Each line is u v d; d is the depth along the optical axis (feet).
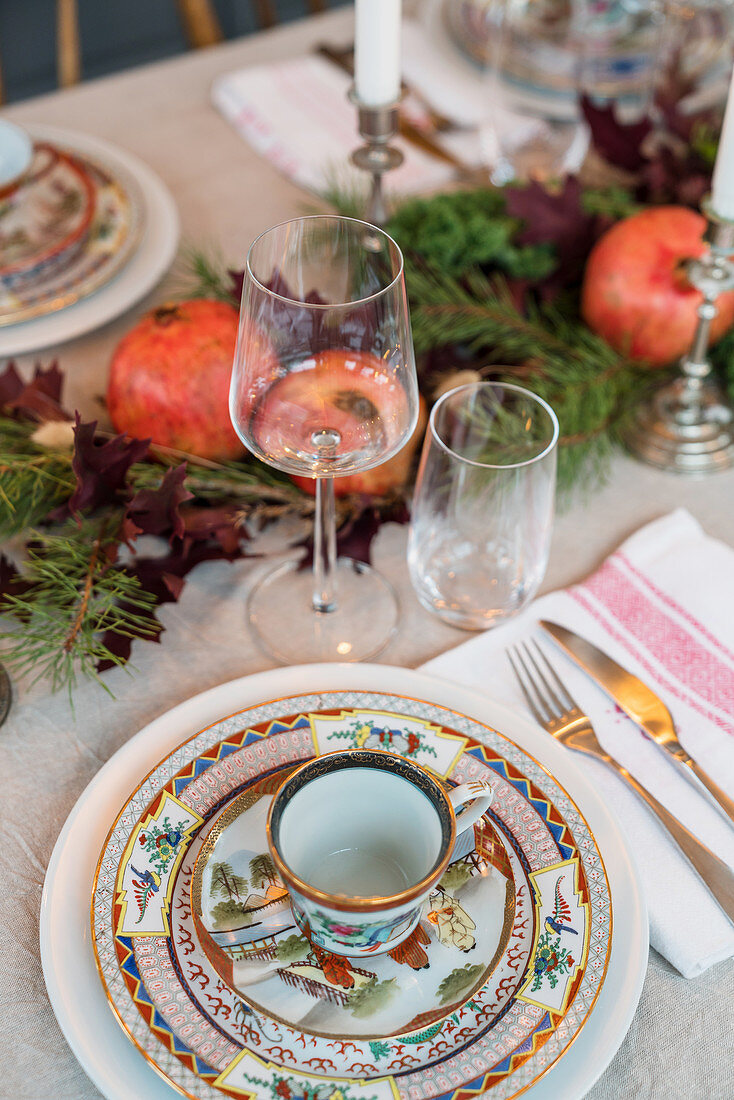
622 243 2.60
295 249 1.88
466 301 2.69
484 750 1.79
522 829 1.67
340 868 1.57
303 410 1.80
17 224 3.05
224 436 2.31
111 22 7.13
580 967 1.49
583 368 2.65
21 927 1.68
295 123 3.71
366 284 1.93
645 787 1.86
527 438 2.15
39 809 1.86
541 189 2.79
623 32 3.54
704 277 2.37
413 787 1.49
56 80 7.20
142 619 2.11
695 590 2.25
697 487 2.61
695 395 2.67
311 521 2.39
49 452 2.29
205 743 1.78
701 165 3.10
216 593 2.30
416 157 3.55
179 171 3.59
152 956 1.49
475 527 2.16
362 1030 1.42
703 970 1.63
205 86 4.03
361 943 1.45
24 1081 1.50
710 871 1.71
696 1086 1.52
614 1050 1.44
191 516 2.23
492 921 1.55
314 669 1.98
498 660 2.11
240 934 1.51
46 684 2.09
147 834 1.64
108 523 2.25
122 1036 1.45
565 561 2.40
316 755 1.77
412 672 1.98
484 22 3.88
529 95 3.61
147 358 2.23
